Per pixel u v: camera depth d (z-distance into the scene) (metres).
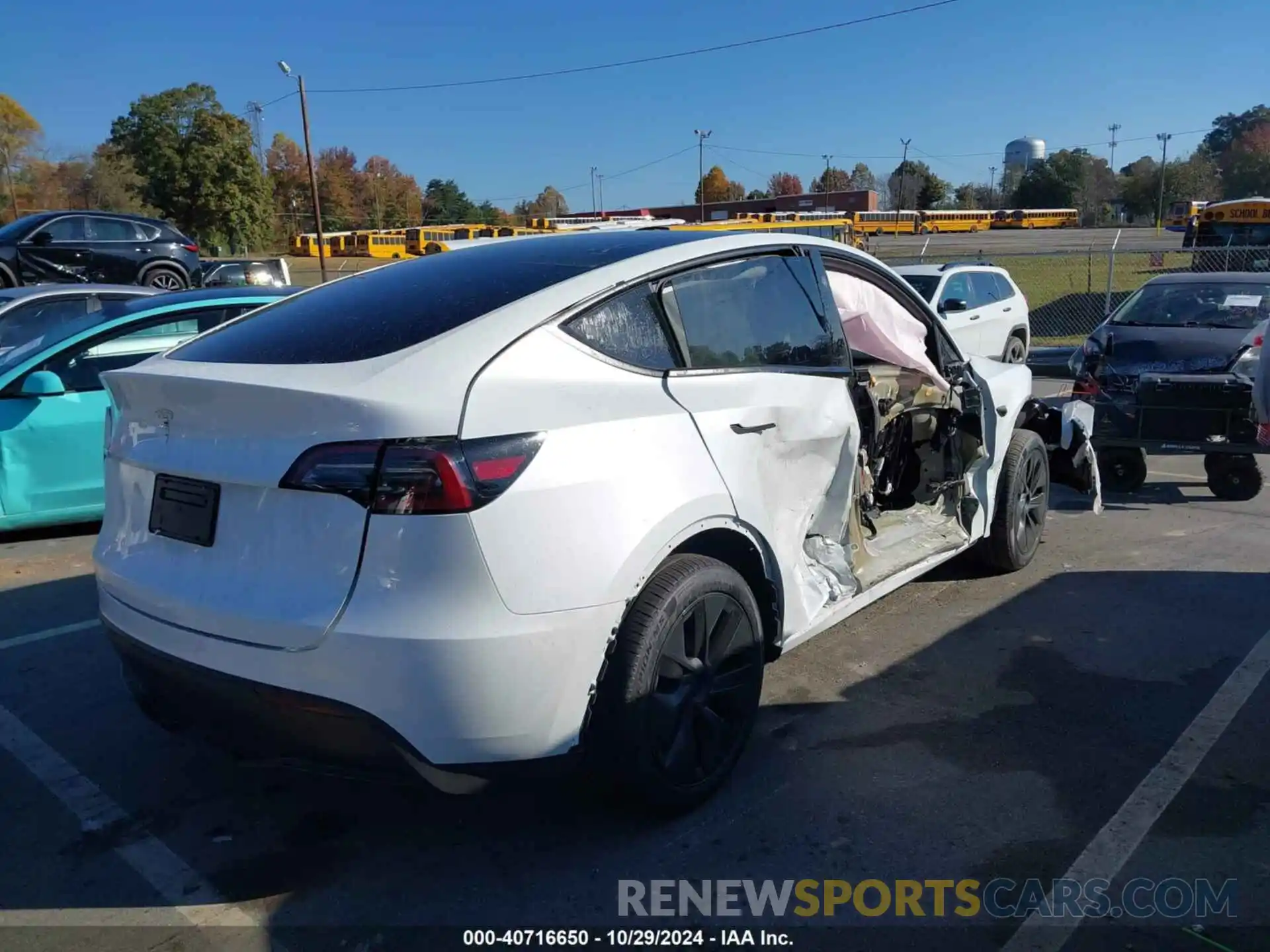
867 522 4.43
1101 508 6.72
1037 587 5.25
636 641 2.84
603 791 3.07
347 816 3.21
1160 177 95.12
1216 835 3.02
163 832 3.15
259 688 2.57
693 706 3.08
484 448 2.53
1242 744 3.56
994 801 3.22
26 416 6.12
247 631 2.58
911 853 2.96
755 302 3.57
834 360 3.88
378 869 2.93
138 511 3.01
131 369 3.09
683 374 3.16
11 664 4.45
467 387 2.59
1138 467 7.43
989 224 79.44
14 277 16.98
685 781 3.08
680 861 2.94
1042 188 101.75
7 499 6.13
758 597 3.49
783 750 3.56
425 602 2.46
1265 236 30.08
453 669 2.46
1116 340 8.20
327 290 3.58
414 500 2.46
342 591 2.49
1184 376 7.14
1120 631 4.63
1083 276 30.50
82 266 17.56
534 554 2.56
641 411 2.93
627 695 2.84
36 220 17.27
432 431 2.49
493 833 3.09
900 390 4.81
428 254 3.80
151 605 2.82
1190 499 7.38
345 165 97.00
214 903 2.79
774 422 3.39
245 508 2.66
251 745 2.73
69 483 6.30
